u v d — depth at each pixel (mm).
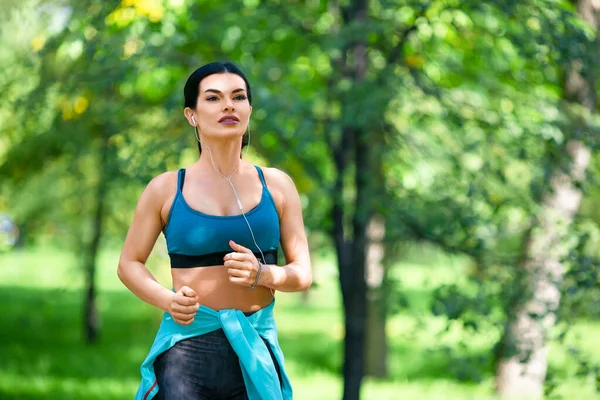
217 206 4363
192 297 4215
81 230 21344
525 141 10352
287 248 4570
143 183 9766
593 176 10461
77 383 17141
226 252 4352
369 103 9508
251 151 10492
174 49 10266
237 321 4312
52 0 9359
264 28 10984
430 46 11211
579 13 12383
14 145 16625
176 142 10047
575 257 9383
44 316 28297
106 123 11281
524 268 10023
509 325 9391
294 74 11961
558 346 9672
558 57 9789
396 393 17125
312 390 17562
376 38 10805
